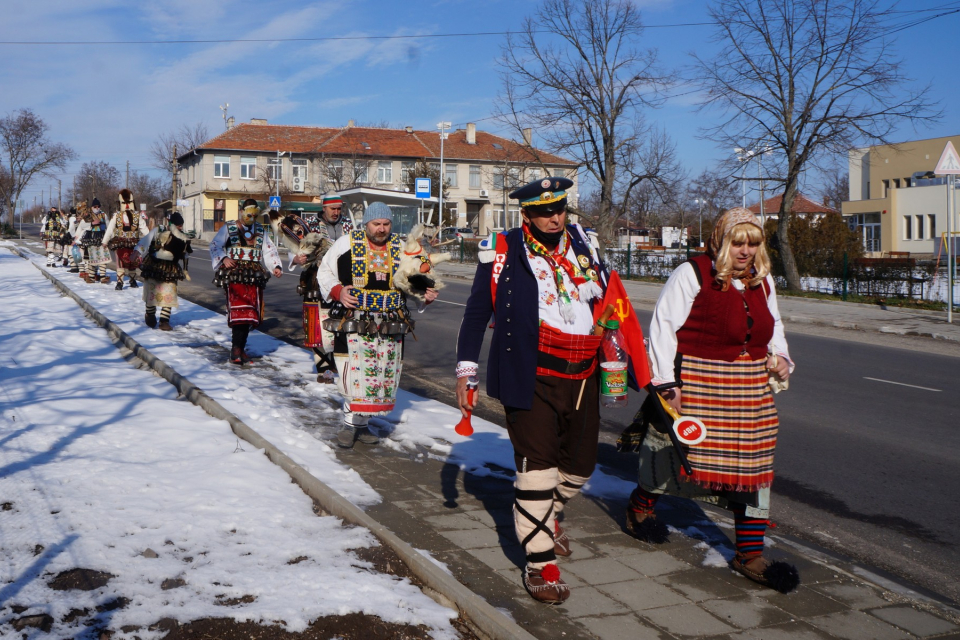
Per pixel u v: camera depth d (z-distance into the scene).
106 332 11.09
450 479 5.34
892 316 17.56
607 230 32.28
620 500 5.17
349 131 67.75
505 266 3.70
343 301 5.57
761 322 3.80
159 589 3.42
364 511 4.61
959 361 12.23
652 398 3.88
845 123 22.31
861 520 5.28
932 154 49.69
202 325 12.21
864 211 51.50
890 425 7.87
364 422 5.91
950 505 5.58
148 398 6.98
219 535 4.04
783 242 23.83
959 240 42.69
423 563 3.77
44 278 20.83
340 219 8.34
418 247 5.70
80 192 104.94
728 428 3.82
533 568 3.62
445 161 65.88
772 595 3.79
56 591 3.35
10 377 7.60
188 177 70.19
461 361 3.76
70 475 4.75
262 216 9.22
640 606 3.61
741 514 3.98
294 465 5.11
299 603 3.33
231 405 6.73
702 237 47.97
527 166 36.53
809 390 9.62
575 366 3.66
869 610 3.68
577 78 30.67
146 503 4.39
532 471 3.62
